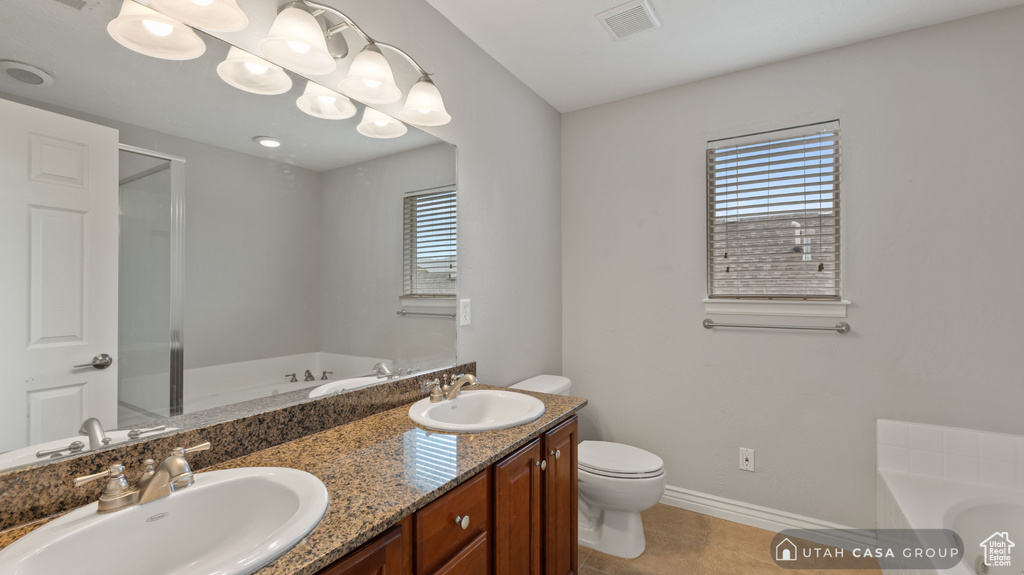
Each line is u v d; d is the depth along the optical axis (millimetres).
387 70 1346
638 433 2582
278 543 708
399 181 1675
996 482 1773
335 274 1465
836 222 2084
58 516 843
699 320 2404
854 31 1945
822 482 2109
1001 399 1793
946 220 1877
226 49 1175
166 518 852
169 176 1073
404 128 1688
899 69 1960
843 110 2064
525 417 1438
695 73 2322
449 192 1889
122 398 982
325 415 1377
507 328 2268
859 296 2033
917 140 1926
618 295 2641
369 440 1276
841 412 2072
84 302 932
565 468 1599
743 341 2293
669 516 2348
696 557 1981
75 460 887
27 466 834
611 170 2668
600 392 2703
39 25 876
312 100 1388
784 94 2193
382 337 1608
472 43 2020
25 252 853
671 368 2482
